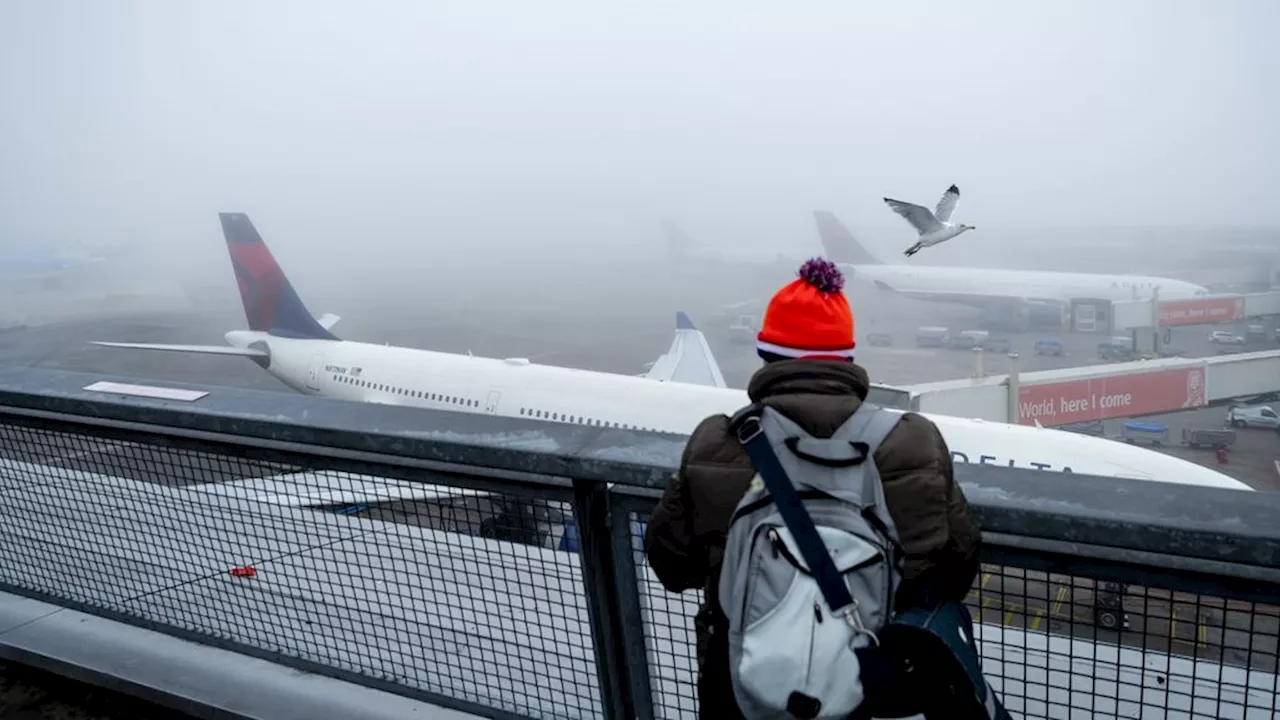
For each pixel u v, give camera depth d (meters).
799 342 1.45
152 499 2.72
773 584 1.27
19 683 2.91
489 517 2.19
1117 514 1.34
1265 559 1.24
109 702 2.76
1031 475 1.51
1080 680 2.10
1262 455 19.38
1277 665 1.49
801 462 1.32
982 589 1.78
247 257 26.72
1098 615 1.65
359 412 2.11
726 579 1.33
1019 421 19.69
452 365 21.08
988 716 1.24
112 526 2.88
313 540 3.10
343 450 2.21
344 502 2.36
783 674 1.24
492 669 2.52
